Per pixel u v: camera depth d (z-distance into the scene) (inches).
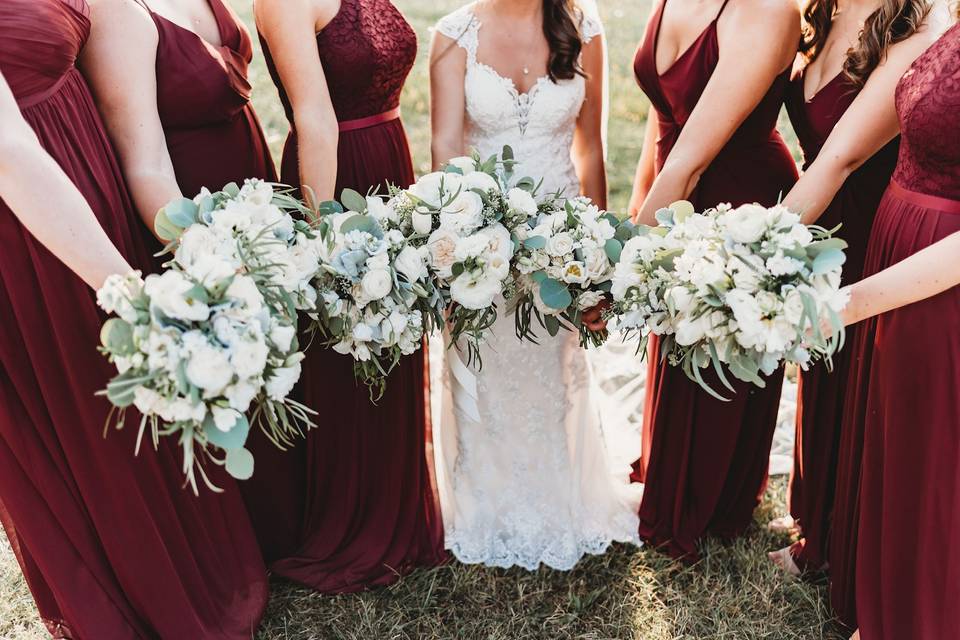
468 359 116.2
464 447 122.0
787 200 96.9
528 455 121.4
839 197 106.2
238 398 66.9
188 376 64.1
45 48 78.3
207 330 66.7
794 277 77.0
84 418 86.6
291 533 118.5
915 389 88.0
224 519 104.3
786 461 141.9
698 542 121.3
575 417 122.8
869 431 94.4
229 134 99.6
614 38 355.3
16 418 86.6
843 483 103.1
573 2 109.5
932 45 85.0
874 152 95.9
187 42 92.5
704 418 115.3
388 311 86.7
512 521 121.8
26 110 78.5
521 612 111.7
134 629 97.2
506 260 89.1
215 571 102.8
